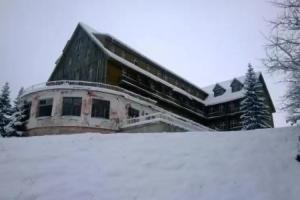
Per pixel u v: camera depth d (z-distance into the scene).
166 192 11.04
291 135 16.19
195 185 11.62
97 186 11.16
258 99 43.38
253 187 11.41
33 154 14.03
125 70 42.09
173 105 49.25
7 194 10.30
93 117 35.09
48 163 13.02
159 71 49.03
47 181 11.34
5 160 13.22
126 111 37.28
